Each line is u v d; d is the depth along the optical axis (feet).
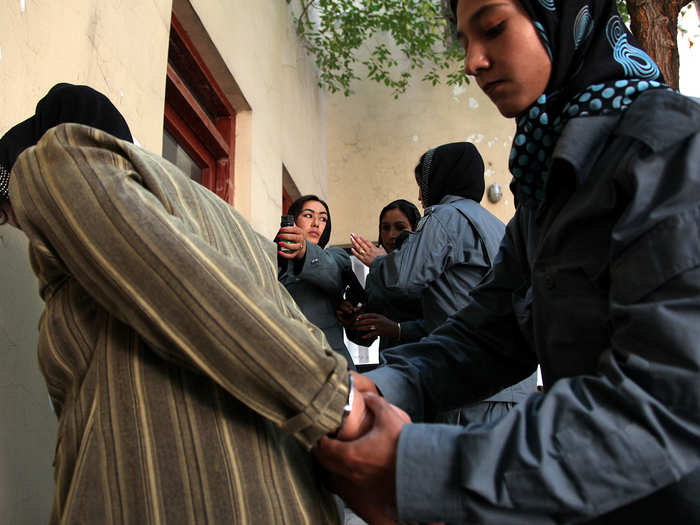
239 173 11.21
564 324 2.66
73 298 2.47
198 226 2.49
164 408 2.24
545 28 2.80
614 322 2.34
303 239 7.22
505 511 2.11
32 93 4.62
